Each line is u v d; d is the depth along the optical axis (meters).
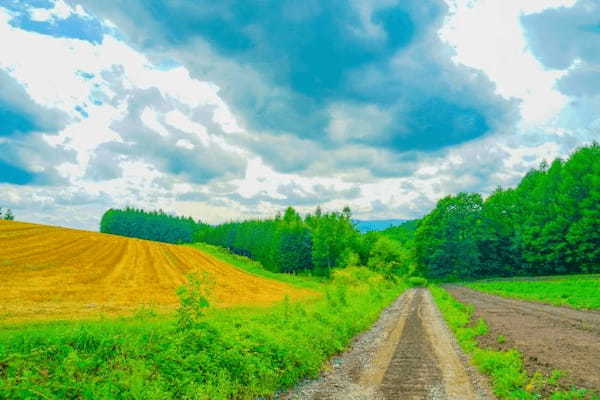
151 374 6.92
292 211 105.81
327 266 87.56
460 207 77.50
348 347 13.70
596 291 27.17
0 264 33.88
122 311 20.34
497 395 7.95
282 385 8.89
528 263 69.69
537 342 12.02
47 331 10.03
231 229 151.88
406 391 8.40
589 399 6.79
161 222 192.00
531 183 79.00
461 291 43.03
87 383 5.92
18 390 5.21
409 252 87.00
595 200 56.53
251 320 14.31
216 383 7.45
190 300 9.05
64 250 49.50
